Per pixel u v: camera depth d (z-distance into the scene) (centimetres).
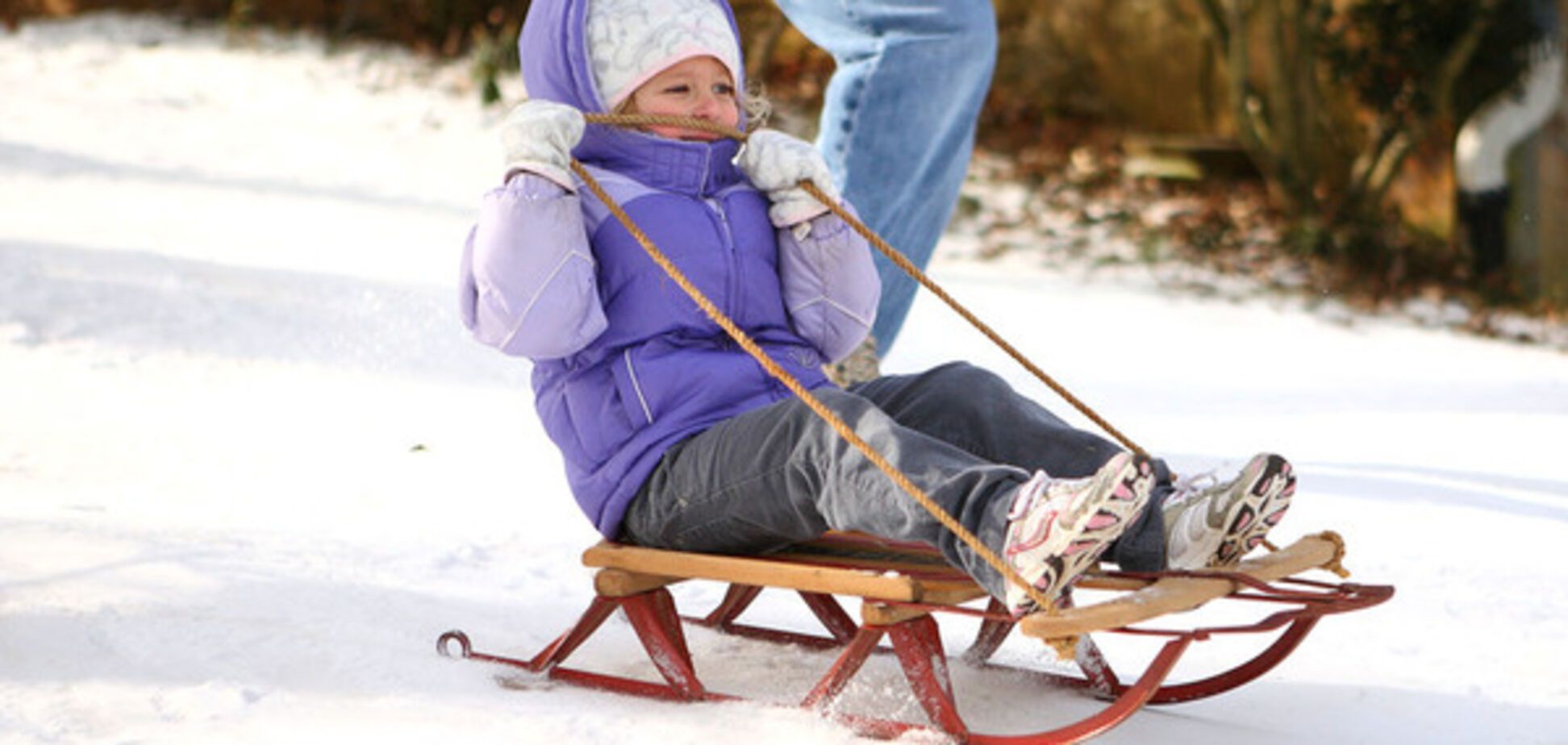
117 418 1722
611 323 1038
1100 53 4553
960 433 984
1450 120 4009
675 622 1007
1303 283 3738
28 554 1192
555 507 1473
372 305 2473
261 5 5025
